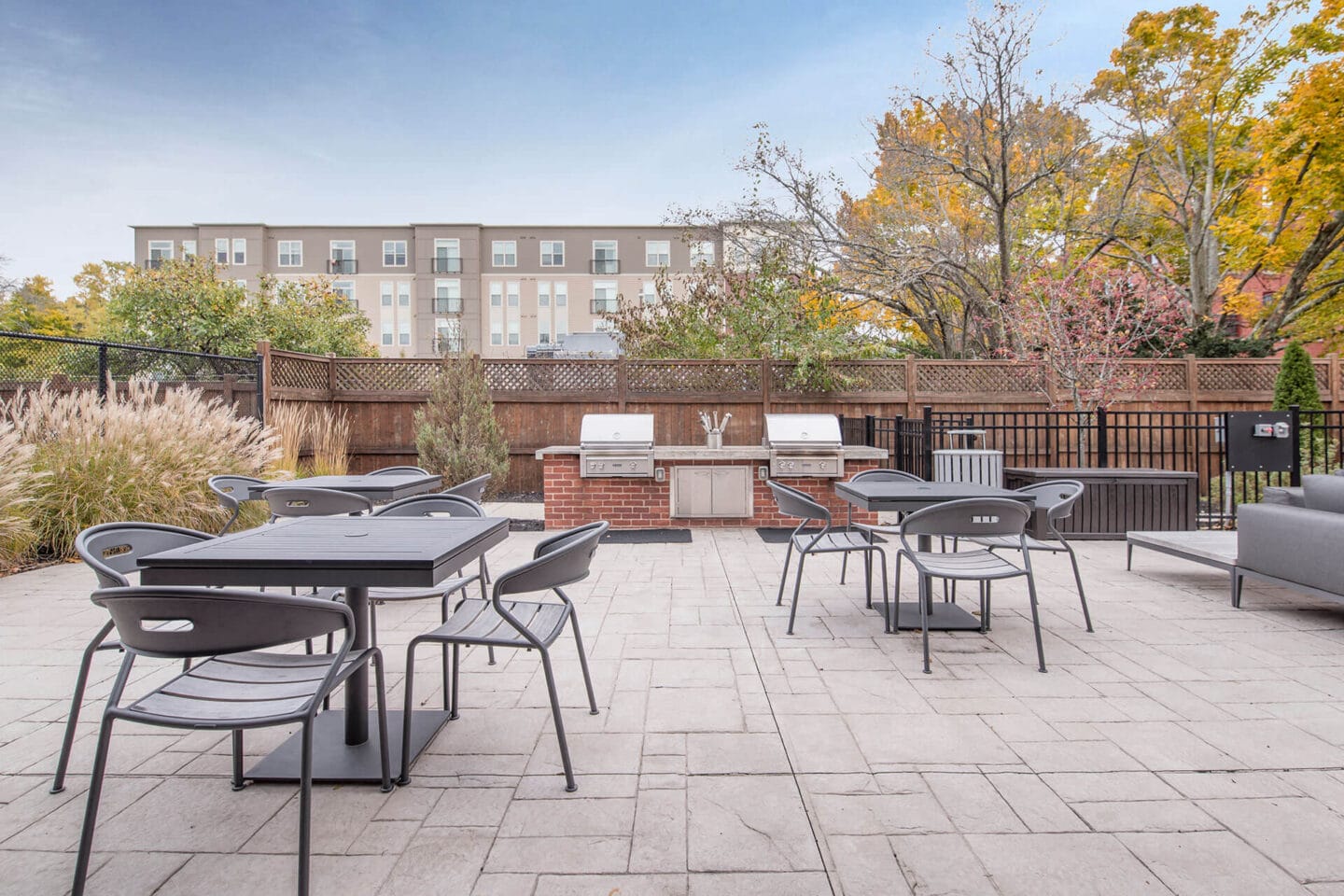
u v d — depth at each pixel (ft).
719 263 37.14
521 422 30.25
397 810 6.35
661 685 9.41
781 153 36.88
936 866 5.47
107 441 18.21
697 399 30.04
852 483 14.29
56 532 17.20
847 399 29.99
